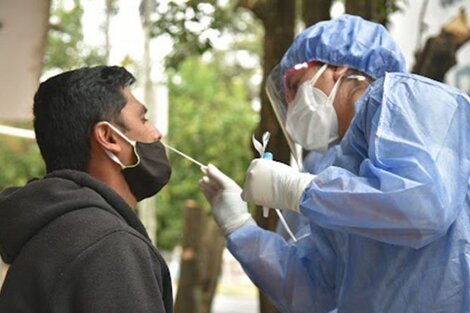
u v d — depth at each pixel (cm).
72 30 1516
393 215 300
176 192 1883
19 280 293
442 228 302
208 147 1869
